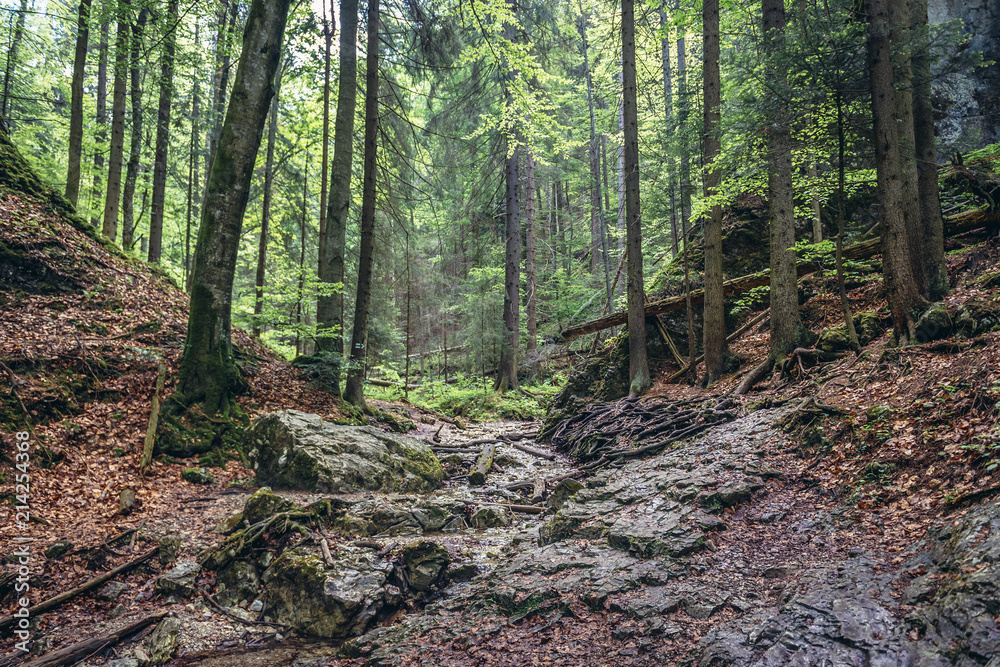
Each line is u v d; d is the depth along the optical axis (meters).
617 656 4.65
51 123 22.94
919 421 6.43
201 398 9.92
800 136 10.04
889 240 8.70
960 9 15.87
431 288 28.97
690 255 16.14
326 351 13.20
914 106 9.59
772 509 6.43
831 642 4.15
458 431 16.33
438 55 16.75
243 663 5.27
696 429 9.90
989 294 8.08
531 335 24.08
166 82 16.94
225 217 10.48
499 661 4.86
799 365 9.79
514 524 8.60
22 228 10.92
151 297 12.12
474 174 25.22
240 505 8.08
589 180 24.80
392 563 6.59
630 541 6.27
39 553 6.09
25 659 5.02
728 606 4.94
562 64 27.16
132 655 5.23
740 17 15.75
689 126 12.83
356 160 18.92
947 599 4.05
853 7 9.49
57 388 8.59
